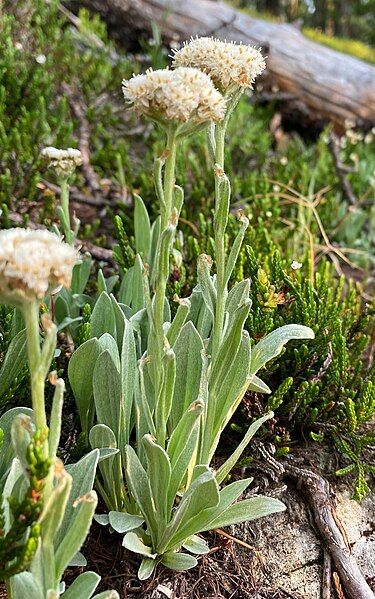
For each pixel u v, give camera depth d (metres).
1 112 0.58
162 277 0.29
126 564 0.34
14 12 0.71
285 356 0.41
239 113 0.83
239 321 0.31
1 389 0.35
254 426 0.34
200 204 0.60
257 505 0.33
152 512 0.32
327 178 0.74
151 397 0.34
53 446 0.27
